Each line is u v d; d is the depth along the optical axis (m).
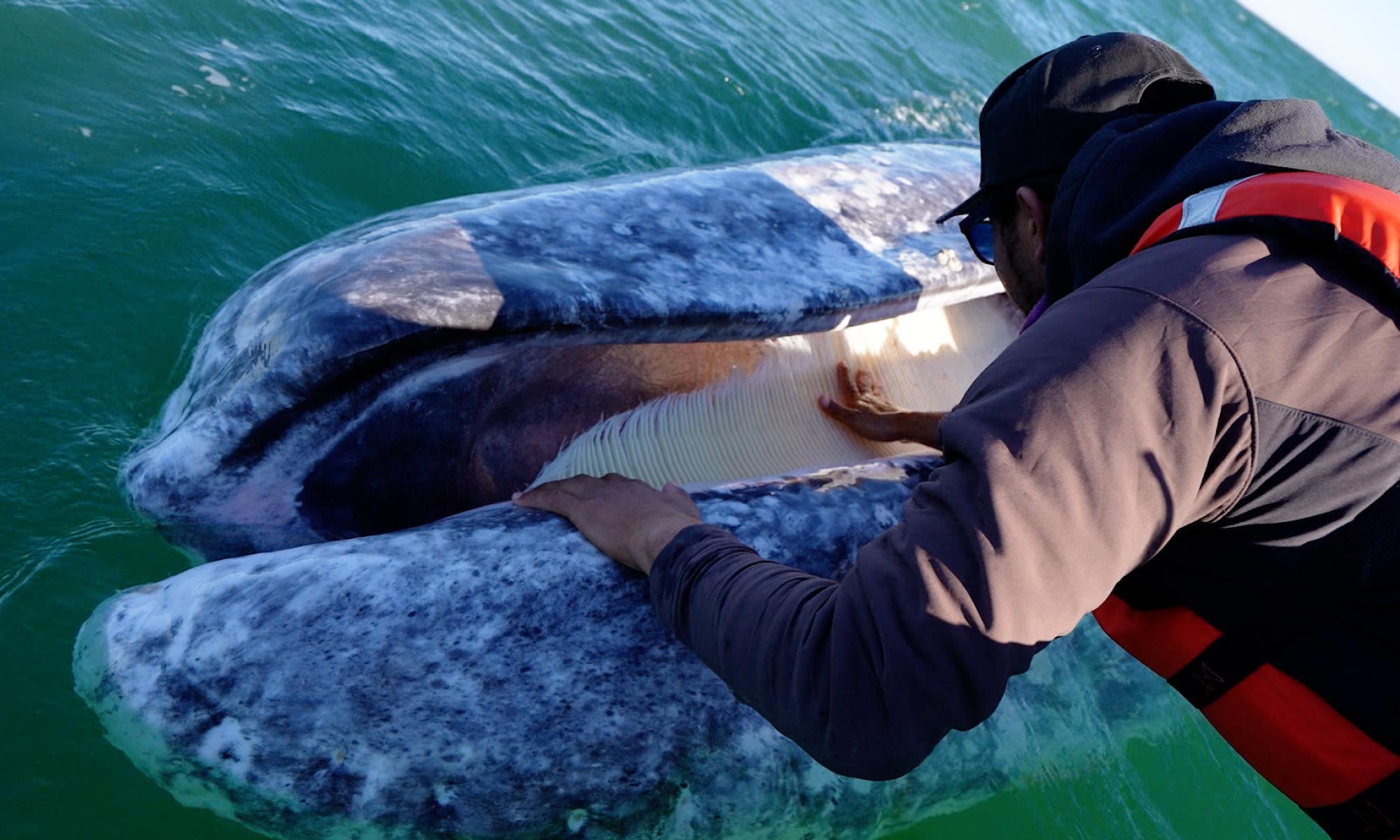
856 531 2.04
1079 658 2.50
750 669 1.26
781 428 2.51
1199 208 1.20
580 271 2.01
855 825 2.19
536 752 1.78
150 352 2.56
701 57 5.31
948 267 2.47
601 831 1.86
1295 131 1.23
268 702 1.73
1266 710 1.23
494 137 4.04
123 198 2.89
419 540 1.83
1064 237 1.38
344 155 3.54
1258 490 1.11
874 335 2.74
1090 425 1.05
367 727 1.73
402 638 1.74
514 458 2.18
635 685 1.82
